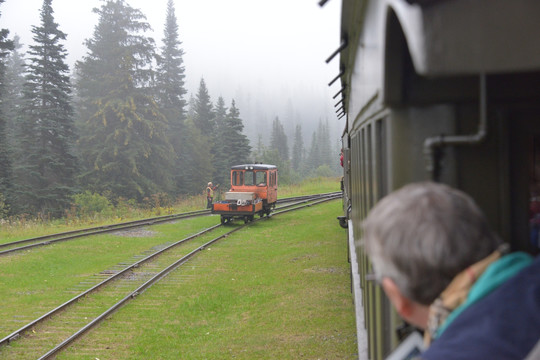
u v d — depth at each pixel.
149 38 49.09
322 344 7.41
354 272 6.30
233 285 11.74
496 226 1.66
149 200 43.00
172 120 55.25
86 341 8.24
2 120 31.78
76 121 46.12
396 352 1.32
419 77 1.66
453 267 0.96
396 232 1.00
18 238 18.77
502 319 0.85
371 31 2.18
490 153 1.65
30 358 7.48
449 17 1.10
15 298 10.79
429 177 1.67
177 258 15.10
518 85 1.62
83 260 14.84
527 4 1.08
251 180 24.50
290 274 12.14
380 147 2.32
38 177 34.28
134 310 9.97
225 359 7.30
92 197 31.09
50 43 37.00
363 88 2.87
